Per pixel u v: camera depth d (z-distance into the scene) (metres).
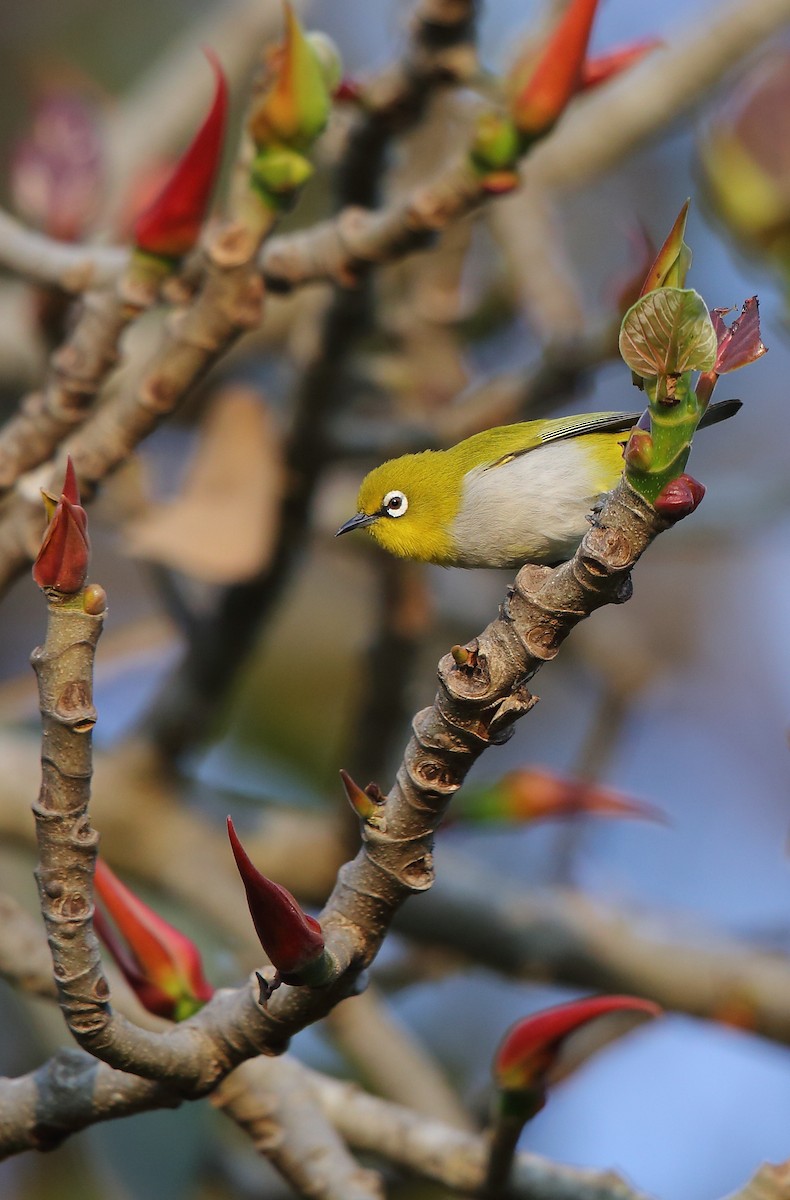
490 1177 6.96
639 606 17.45
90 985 5.37
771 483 12.45
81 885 5.28
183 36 17.70
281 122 7.53
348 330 8.93
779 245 9.18
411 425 9.88
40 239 8.90
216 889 11.50
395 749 10.93
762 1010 11.35
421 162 12.28
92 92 13.47
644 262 8.03
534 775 9.30
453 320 12.04
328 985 5.38
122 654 12.23
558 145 12.65
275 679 15.68
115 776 11.44
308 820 11.95
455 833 9.36
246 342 13.30
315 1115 7.23
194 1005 6.21
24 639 16.52
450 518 9.23
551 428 9.30
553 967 11.66
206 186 7.76
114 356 8.06
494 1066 6.56
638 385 5.03
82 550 4.98
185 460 14.51
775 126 9.13
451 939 11.61
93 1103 6.13
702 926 12.02
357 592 15.96
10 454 8.20
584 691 16.78
